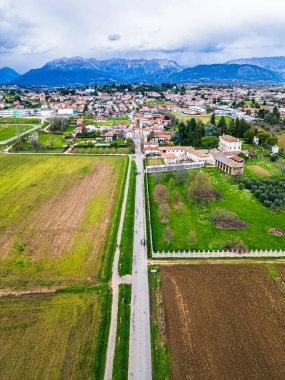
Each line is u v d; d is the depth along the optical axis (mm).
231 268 63406
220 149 160500
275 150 148000
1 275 61125
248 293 56406
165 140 177875
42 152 158375
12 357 43562
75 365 42281
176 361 43125
